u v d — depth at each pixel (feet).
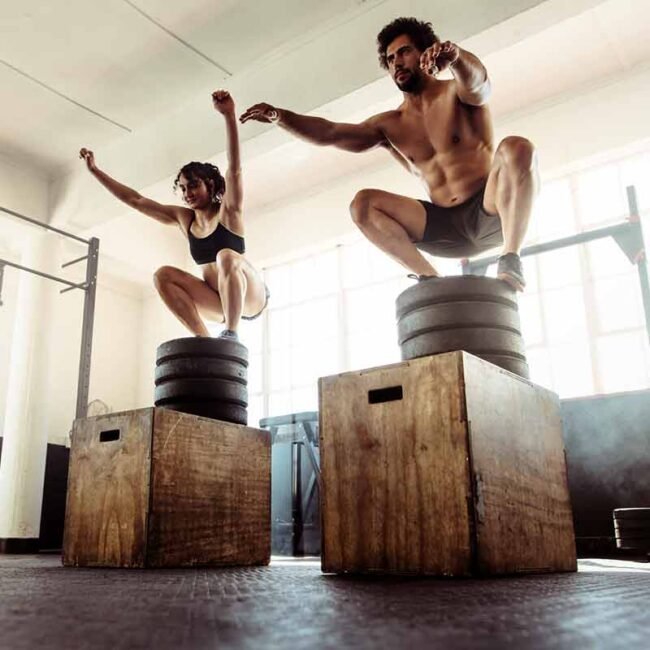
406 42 8.54
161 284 11.50
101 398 28.96
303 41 15.55
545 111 21.63
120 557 8.18
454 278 7.03
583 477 15.29
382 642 2.34
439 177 8.66
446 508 5.55
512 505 5.93
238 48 15.93
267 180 25.62
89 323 17.19
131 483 8.30
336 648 2.22
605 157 20.74
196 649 2.25
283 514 19.36
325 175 25.45
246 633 2.61
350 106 14.94
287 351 26.73
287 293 27.22
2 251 26.05
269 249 26.81
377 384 6.14
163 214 11.98
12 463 19.58
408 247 8.59
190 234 11.82
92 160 12.20
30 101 17.97
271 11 14.92
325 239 25.43
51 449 22.13
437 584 4.82
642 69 20.25
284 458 19.83
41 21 15.17
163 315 30.76
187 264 28.96
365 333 24.88
